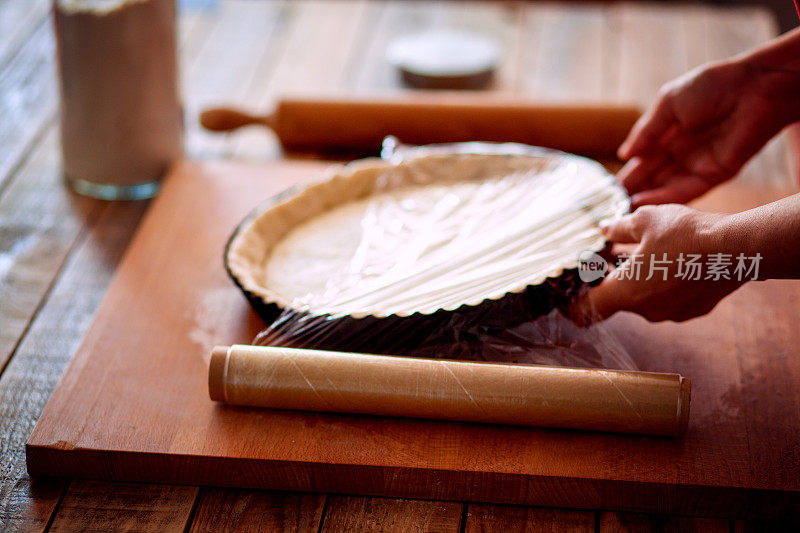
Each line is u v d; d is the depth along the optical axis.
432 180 1.01
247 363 0.74
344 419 0.75
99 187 1.15
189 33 1.60
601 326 0.83
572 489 0.70
